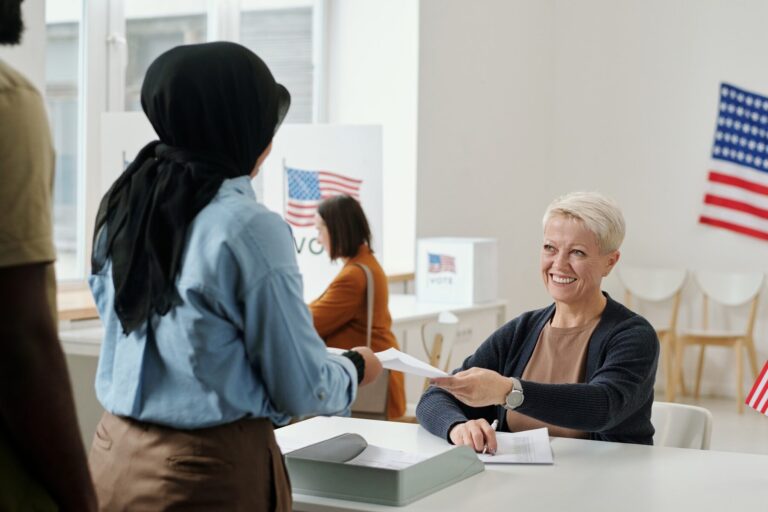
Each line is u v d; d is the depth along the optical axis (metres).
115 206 1.68
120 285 1.59
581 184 7.77
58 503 1.25
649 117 7.46
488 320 6.58
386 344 4.10
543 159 7.88
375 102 6.64
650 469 2.09
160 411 1.57
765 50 7.03
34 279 1.21
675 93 7.36
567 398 2.19
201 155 1.59
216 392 1.54
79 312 4.21
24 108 1.22
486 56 7.11
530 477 2.03
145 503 1.56
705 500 1.87
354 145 5.12
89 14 5.11
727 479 2.01
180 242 1.54
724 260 7.21
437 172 6.67
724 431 6.07
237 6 6.15
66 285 4.95
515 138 7.49
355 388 1.72
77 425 1.24
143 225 1.59
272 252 1.54
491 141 7.20
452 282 5.61
